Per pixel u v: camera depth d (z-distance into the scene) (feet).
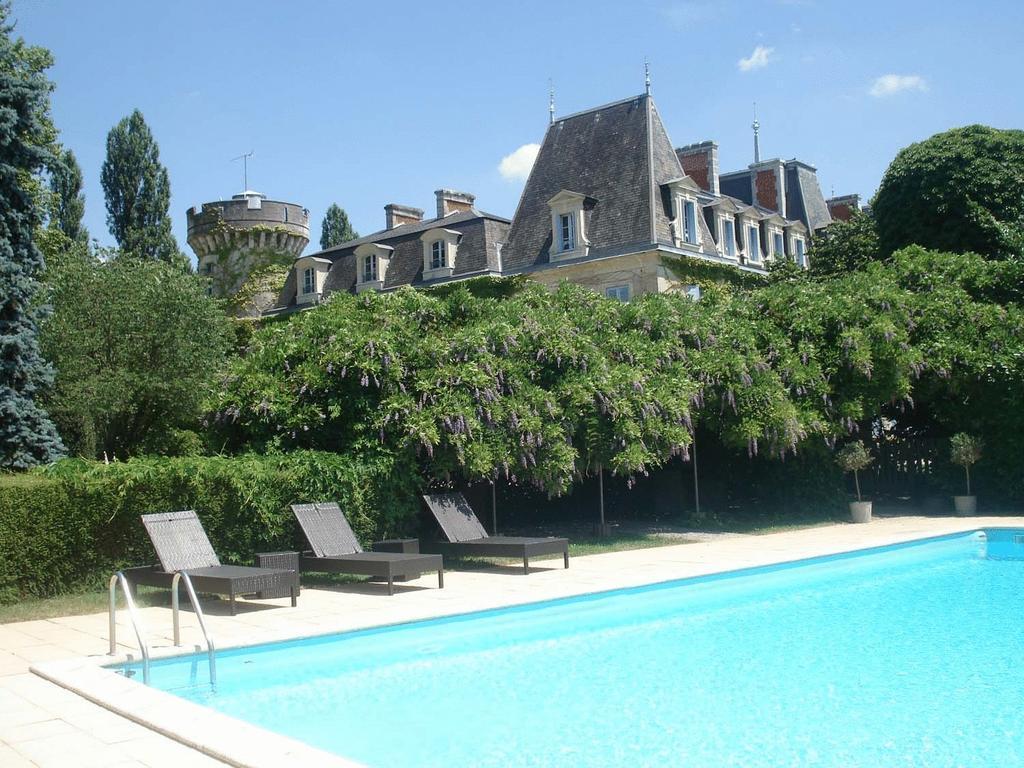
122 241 157.17
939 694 23.38
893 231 92.22
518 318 53.06
